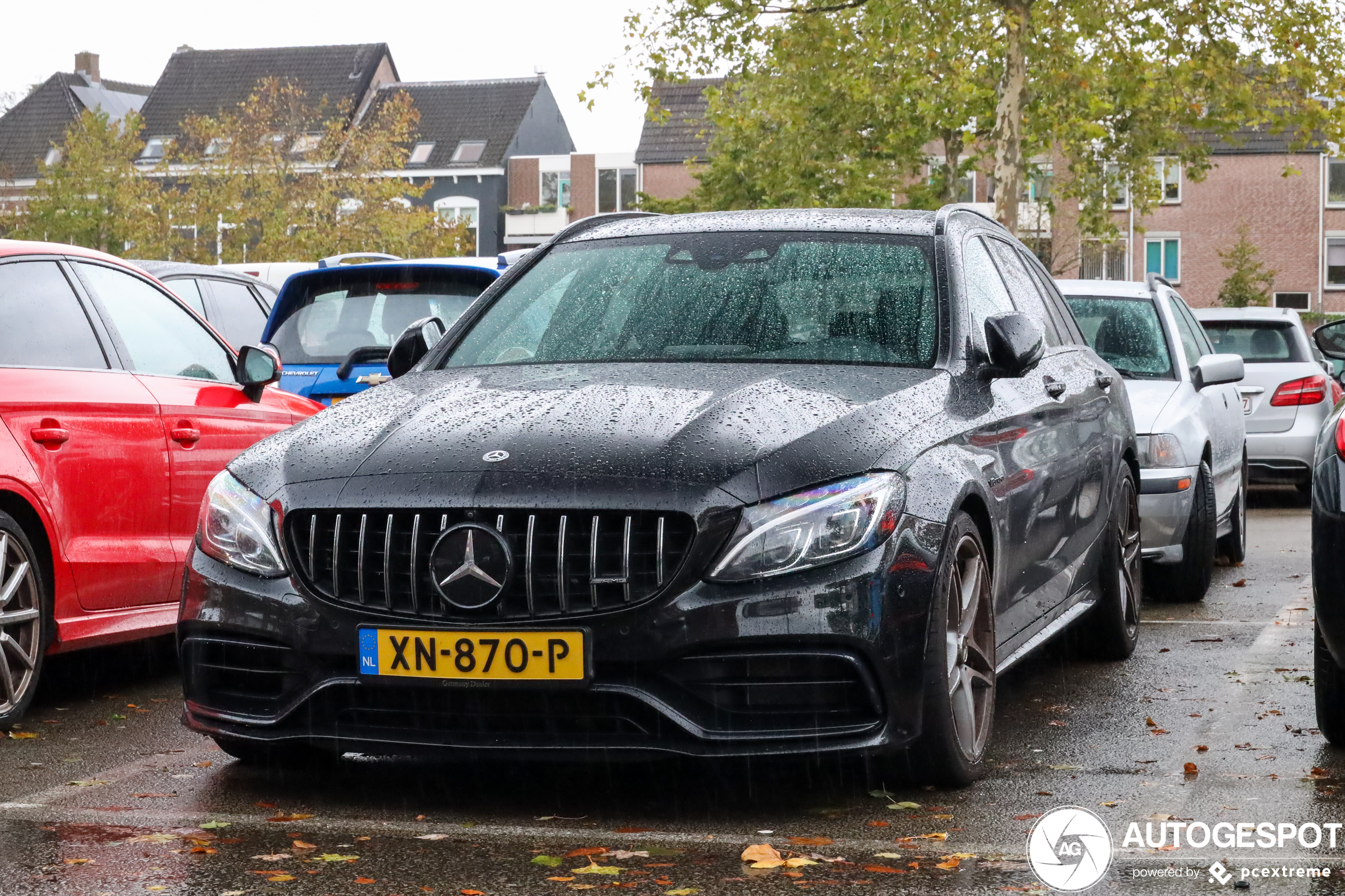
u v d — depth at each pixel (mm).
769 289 5367
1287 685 6258
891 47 25109
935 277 5379
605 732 4129
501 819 4277
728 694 4098
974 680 4793
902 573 4203
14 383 5676
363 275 9359
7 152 68188
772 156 34969
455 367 5301
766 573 4062
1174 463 8281
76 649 5941
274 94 49344
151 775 4855
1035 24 24438
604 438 4262
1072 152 33812
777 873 3760
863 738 4145
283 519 4324
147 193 49188
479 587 4082
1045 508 5500
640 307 5379
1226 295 53562
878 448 4352
